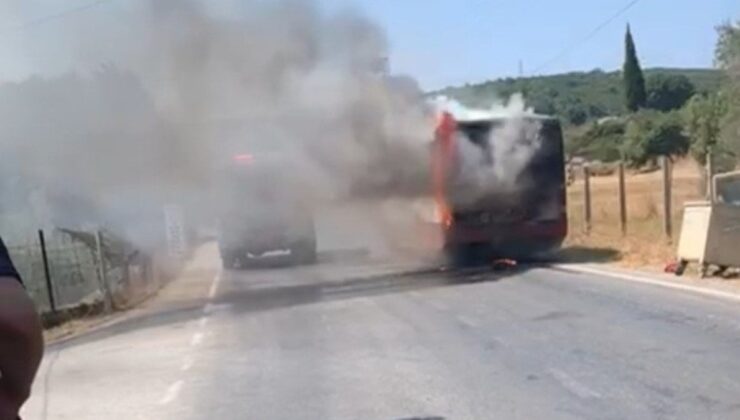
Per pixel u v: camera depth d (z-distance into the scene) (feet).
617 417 27.45
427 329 45.91
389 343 42.68
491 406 29.66
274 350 43.42
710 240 57.16
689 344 37.24
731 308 45.11
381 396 32.17
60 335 56.18
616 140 225.97
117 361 43.68
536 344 39.70
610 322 43.57
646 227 87.25
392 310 54.08
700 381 31.17
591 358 36.01
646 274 61.41
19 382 7.14
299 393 33.60
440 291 61.62
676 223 86.38
